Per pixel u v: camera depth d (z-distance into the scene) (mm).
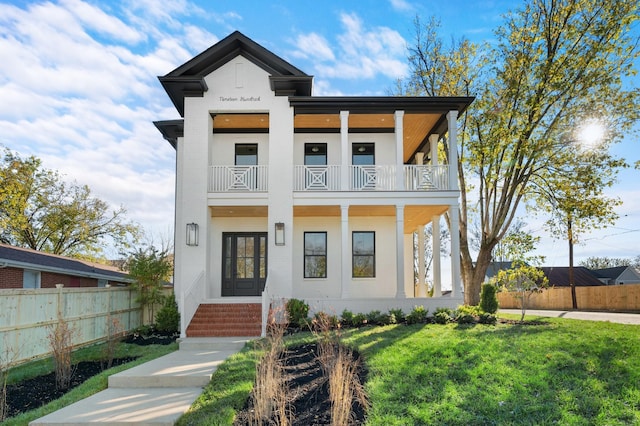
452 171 14117
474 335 9867
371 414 5414
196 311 12938
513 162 18344
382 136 16344
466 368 7074
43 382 7855
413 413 5410
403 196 14023
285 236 13820
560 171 18406
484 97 19250
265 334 11211
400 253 13844
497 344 8641
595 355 7641
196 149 14148
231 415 5535
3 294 8734
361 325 12094
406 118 14891
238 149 16062
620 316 17453
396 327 11469
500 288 13586
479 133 19641
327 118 15227
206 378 7258
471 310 13297
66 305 10641
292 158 14180
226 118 15070
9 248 15531
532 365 7203
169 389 7031
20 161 24875
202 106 14305
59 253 28125
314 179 15164
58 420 5543
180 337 11484
